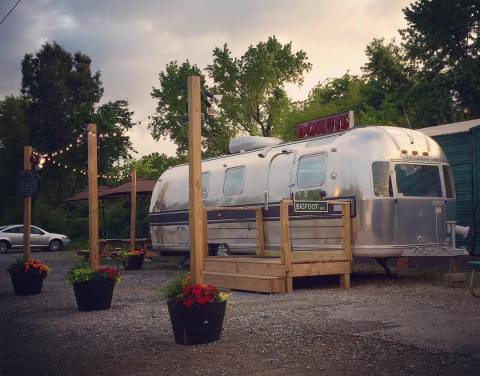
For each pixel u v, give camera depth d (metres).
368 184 11.20
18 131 47.03
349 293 10.37
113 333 7.30
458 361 5.38
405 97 33.19
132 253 17.45
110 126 42.84
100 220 32.25
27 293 11.67
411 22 32.28
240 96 40.47
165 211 17.72
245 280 11.27
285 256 10.73
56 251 30.50
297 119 38.28
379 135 11.52
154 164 43.25
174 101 40.53
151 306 9.52
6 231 30.03
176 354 6.04
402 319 7.47
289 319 7.81
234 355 5.92
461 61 29.98
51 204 45.94
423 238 11.59
